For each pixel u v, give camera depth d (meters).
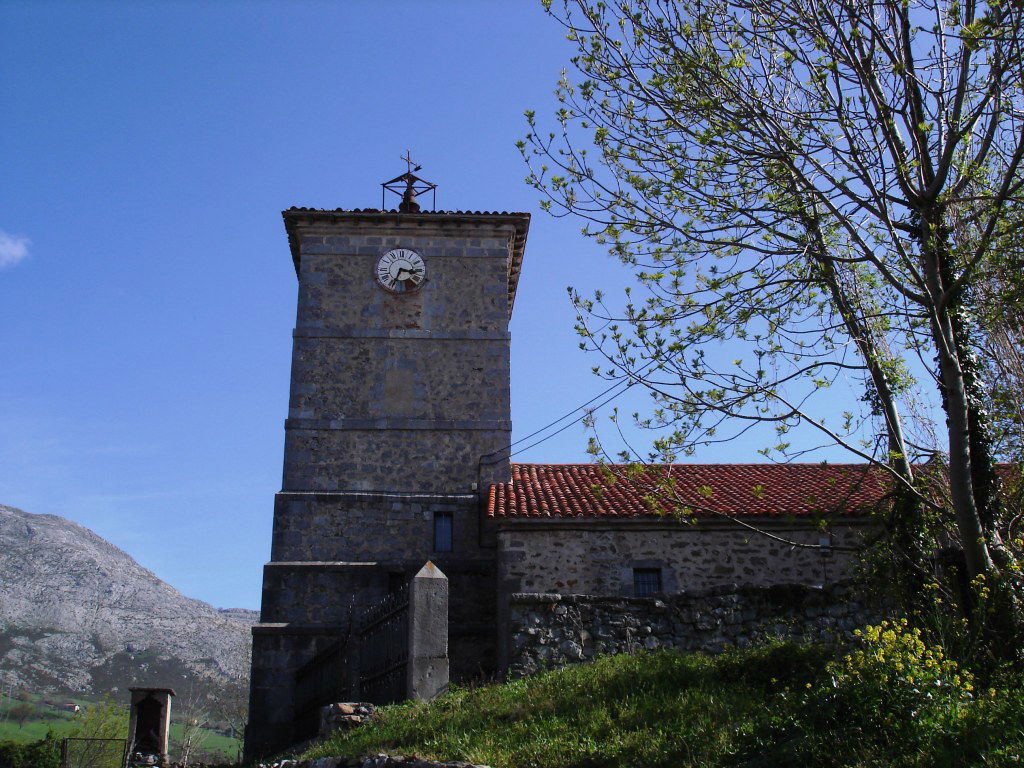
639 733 9.66
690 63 11.62
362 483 22.75
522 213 24.55
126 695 100.81
